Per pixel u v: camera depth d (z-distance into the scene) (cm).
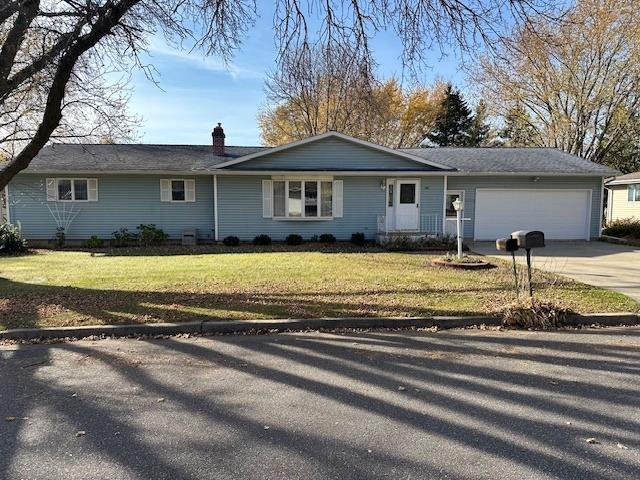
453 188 1780
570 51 1950
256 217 1661
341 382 390
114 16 686
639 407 338
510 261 1173
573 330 566
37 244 1611
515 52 791
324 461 265
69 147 1816
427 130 3634
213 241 1692
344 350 480
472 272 965
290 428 307
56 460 266
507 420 317
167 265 1081
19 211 1611
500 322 588
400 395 362
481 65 2356
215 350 482
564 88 2447
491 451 276
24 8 665
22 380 396
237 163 1612
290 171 1586
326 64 808
